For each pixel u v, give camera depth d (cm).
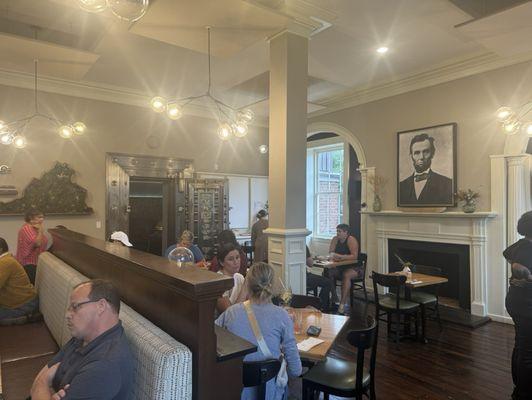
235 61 500
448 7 353
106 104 617
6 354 251
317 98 673
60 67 457
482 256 478
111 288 151
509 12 313
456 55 480
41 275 353
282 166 361
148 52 472
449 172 513
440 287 559
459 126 507
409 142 561
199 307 136
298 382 306
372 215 614
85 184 595
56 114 571
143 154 652
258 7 299
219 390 140
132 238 706
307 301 301
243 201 784
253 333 185
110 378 133
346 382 222
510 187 460
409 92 566
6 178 531
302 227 368
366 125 628
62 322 258
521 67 448
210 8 297
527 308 250
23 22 394
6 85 533
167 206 705
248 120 438
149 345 143
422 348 379
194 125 714
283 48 359
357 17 374
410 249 569
